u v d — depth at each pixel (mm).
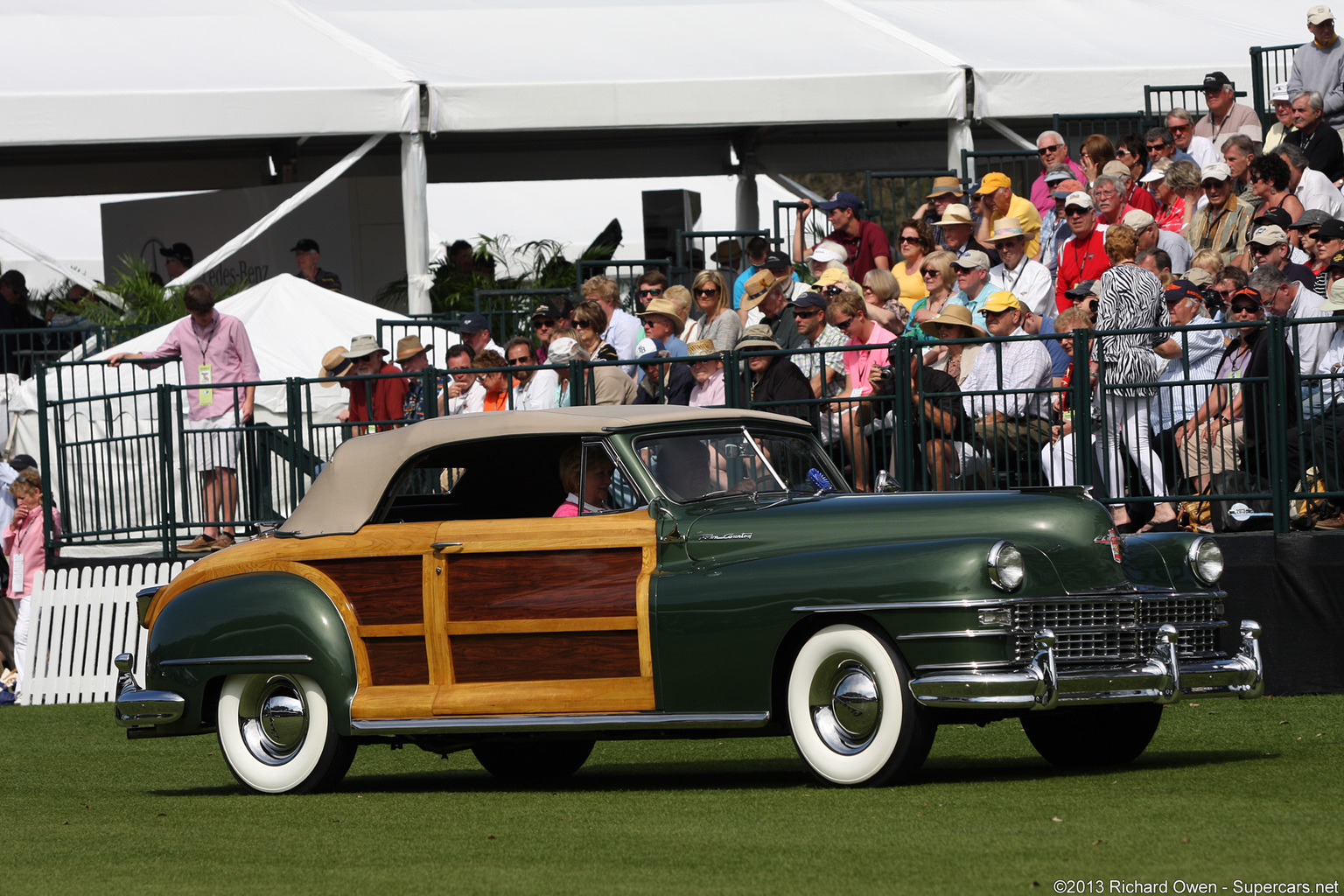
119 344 54906
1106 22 69875
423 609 24281
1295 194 45312
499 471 25062
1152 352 34031
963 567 21312
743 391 36906
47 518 46000
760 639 22188
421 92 59625
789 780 24141
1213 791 20797
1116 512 34531
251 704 25547
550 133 74125
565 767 27203
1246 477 33219
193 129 58156
